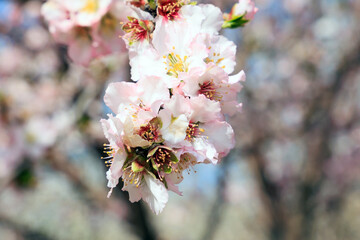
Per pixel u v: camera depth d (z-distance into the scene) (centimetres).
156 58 173
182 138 161
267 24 996
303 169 863
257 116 934
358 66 834
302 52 996
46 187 912
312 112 855
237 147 841
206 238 808
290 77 1016
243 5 210
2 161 561
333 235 1131
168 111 162
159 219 1286
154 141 163
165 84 165
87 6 233
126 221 756
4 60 711
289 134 972
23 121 605
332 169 1041
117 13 227
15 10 686
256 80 1004
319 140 848
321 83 916
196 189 1255
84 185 737
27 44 697
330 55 948
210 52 178
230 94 172
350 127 1008
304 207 842
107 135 156
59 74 636
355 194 1204
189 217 1301
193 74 164
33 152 522
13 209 854
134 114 165
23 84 672
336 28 932
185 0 182
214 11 181
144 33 181
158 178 166
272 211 894
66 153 634
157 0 177
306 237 840
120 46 239
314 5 994
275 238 880
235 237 1234
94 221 975
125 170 166
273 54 1011
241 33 868
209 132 169
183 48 172
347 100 976
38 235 821
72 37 244
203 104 162
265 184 905
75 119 458
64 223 934
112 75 441
